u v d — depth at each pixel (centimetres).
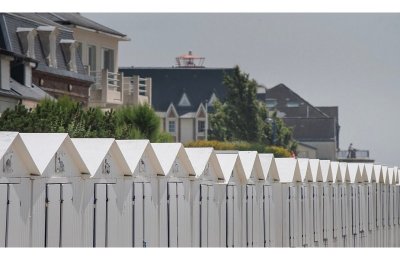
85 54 18862
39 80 15525
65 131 10762
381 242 15250
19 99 12775
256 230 9650
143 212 7575
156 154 7888
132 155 7462
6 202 6066
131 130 13138
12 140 6081
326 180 11906
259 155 9994
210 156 8600
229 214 9019
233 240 9094
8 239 6078
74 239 6731
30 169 6284
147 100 19950
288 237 10500
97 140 7144
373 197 14675
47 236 6431
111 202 7144
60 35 16800
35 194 6322
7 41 15075
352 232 13312
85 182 6850
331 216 12238
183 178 8200
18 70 13762
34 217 6322
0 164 6009
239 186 9250
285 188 10431
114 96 18725
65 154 6638
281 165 10556
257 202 9675
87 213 6875
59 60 16425
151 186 7694
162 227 7838
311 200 11362
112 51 19950
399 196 16812
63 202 6594
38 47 15750
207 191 8581
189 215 8275
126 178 7350
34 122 10431
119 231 7250
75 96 16775
